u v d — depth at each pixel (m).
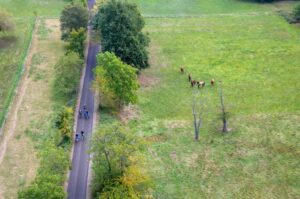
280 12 182.88
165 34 167.62
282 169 100.94
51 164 89.62
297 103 125.56
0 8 170.62
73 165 102.19
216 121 118.25
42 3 190.38
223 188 96.25
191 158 104.88
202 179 98.69
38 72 139.38
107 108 121.50
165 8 189.00
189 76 137.50
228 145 108.88
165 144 109.62
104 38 135.75
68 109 113.81
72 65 131.50
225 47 157.25
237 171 100.75
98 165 90.12
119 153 86.75
